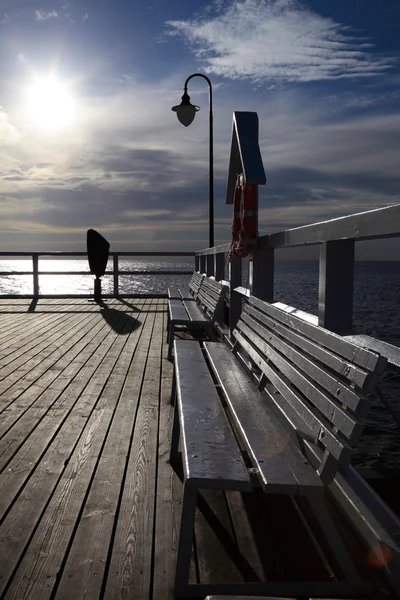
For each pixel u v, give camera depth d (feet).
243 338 12.54
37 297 42.01
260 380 9.71
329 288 8.47
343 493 7.06
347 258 8.45
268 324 10.43
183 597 6.16
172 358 19.21
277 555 6.96
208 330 18.38
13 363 18.71
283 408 8.25
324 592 6.15
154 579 6.49
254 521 7.84
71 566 6.73
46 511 8.14
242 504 8.36
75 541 7.31
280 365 8.70
